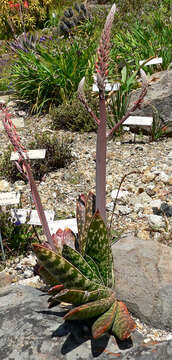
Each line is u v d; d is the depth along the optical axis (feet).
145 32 26.16
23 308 8.17
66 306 8.27
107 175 15.08
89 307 7.00
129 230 11.91
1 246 11.23
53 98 21.91
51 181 15.23
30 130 20.11
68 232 9.05
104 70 6.24
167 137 17.72
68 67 21.75
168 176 14.44
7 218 12.12
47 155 16.15
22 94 23.25
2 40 40.91
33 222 10.89
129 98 18.45
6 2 41.16
